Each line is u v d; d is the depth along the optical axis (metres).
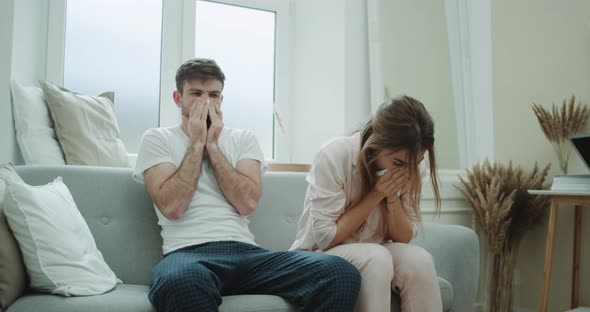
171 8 2.64
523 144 2.81
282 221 1.90
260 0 2.91
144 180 1.65
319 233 1.46
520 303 2.78
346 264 1.31
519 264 2.80
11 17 1.91
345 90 2.68
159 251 1.71
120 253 1.66
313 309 1.30
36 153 1.86
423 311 1.39
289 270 1.37
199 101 1.69
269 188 1.92
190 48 2.68
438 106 3.01
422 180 1.68
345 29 2.70
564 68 2.62
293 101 3.01
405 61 2.89
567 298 2.55
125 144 2.53
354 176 1.53
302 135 2.95
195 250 1.48
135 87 2.56
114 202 1.71
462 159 3.07
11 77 1.91
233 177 1.63
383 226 1.59
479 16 3.13
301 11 3.01
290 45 3.01
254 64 2.91
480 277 2.86
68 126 1.94
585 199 2.17
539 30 2.76
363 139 1.50
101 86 2.49
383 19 2.83
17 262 1.28
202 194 1.64
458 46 3.16
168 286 1.19
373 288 1.32
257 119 2.90
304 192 1.97
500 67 2.96
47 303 1.21
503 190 2.70
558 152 2.56
